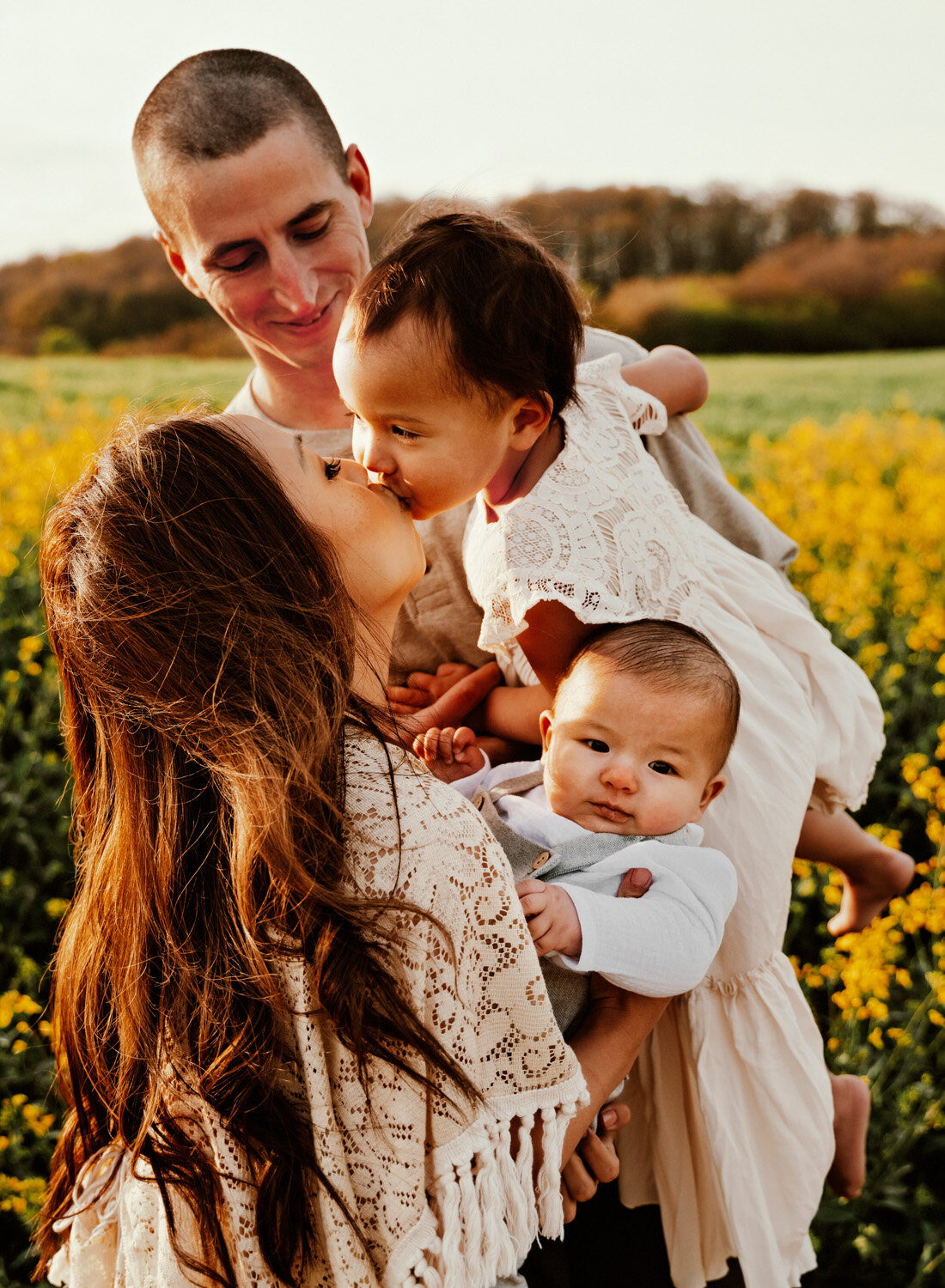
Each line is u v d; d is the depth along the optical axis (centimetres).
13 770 425
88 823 143
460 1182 125
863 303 3170
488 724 196
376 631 142
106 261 3130
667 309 3141
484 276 144
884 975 275
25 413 1398
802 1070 177
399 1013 120
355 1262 123
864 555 608
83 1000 142
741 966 174
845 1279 271
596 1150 158
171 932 127
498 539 160
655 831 157
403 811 125
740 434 1303
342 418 234
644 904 149
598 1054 152
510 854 153
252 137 207
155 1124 132
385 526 139
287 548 126
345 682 129
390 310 143
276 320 224
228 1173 126
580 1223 193
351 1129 124
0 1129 289
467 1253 125
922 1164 296
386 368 143
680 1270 183
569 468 160
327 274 224
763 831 173
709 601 184
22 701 504
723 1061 176
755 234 3547
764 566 210
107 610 123
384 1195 123
